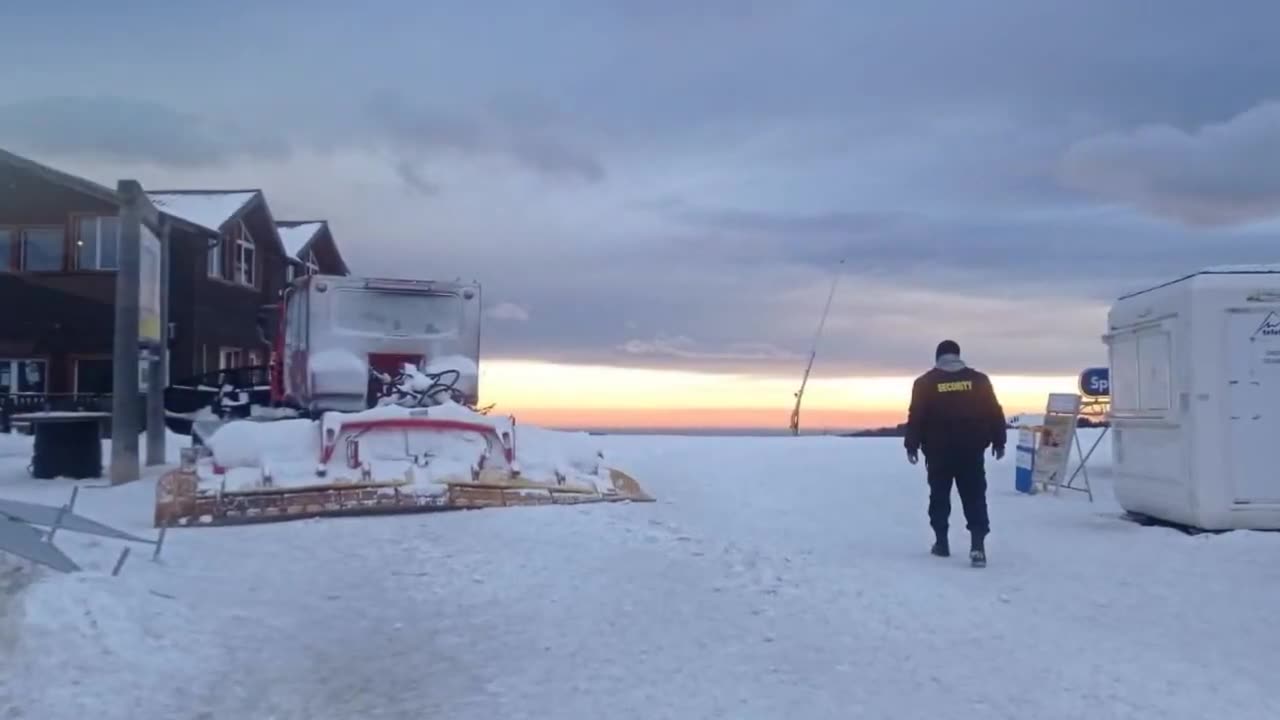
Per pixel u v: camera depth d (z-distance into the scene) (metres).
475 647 7.22
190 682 6.42
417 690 6.45
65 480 15.38
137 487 14.00
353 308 15.77
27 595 6.91
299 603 8.07
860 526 11.66
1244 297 10.74
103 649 6.57
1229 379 10.75
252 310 37.53
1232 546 10.30
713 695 6.36
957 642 7.41
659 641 7.35
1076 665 6.96
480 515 11.04
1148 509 11.77
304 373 16.05
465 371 15.62
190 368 32.53
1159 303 11.38
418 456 11.85
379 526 10.56
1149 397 11.67
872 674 6.77
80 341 32.91
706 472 15.78
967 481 9.78
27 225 32.91
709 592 8.48
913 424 10.02
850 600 8.33
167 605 7.59
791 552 9.97
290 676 6.64
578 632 7.53
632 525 10.66
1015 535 11.16
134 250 14.65
